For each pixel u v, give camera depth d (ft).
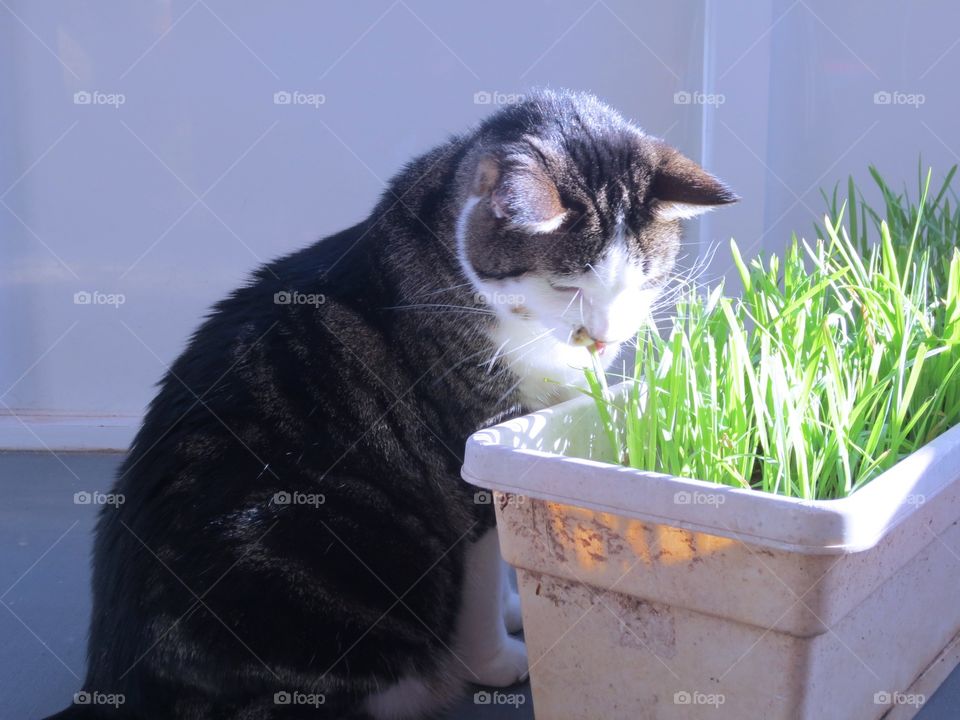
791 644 3.99
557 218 5.15
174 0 9.25
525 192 5.13
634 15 9.21
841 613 4.03
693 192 5.62
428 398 5.64
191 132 9.52
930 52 8.73
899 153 8.98
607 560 4.32
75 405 9.91
